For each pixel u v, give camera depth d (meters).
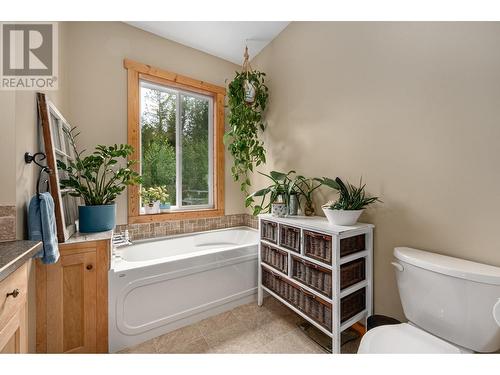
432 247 1.25
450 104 1.18
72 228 1.54
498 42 1.03
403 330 1.05
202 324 1.74
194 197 2.67
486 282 0.91
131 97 2.14
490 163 1.06
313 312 1.51
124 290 1.46
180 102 2.56
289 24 2.17
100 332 1.38
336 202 1.55
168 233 2.37
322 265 1.42
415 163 1.32
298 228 1.61
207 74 2.60
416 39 1.30
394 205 1.42
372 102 1.52
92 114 1.97
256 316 1.85
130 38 2.14
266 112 2.49
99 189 1.62
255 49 2.54
